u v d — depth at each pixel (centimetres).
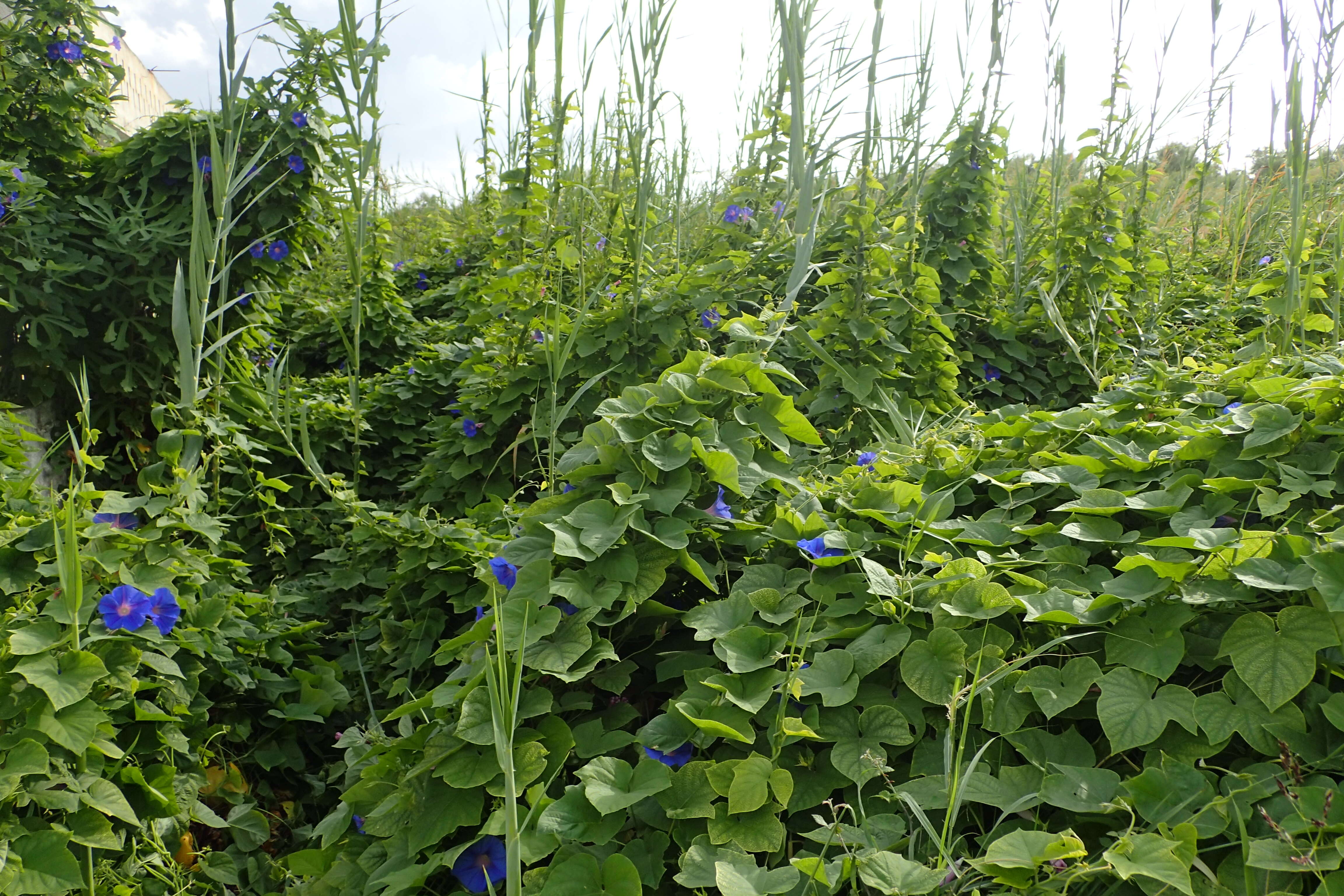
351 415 463
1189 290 548
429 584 280
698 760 154
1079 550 186
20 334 388
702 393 220
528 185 380
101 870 190
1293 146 318
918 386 385
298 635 299
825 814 154
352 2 271
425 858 157
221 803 243
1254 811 125
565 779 167
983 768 150
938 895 124
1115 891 119
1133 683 146
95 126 462
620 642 199
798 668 162
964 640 165
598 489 200
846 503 220
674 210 560
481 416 396
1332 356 235
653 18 290
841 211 454
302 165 432
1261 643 138
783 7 287
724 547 215
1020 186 635
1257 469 187
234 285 439
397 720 282
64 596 189
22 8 421
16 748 174
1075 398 463
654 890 145
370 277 611
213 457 327
